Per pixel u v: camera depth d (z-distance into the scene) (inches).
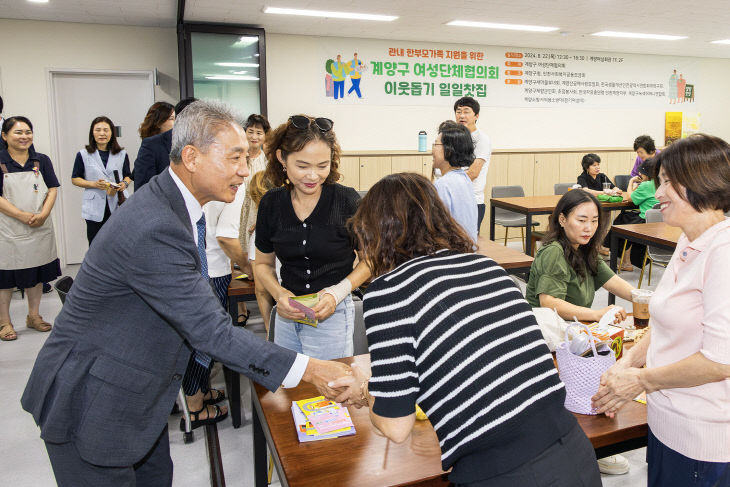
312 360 53.3
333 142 72.1
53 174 162.6
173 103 250.7
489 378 38.1
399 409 39.1
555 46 301.9
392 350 39.0
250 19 228.4
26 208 154.4
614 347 63.6
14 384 128.1
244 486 90.1
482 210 170.7
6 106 231.0
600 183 264.2
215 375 134.3
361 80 279.4
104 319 50.2
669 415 49.5
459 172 105.4
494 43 292.7
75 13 217.6
